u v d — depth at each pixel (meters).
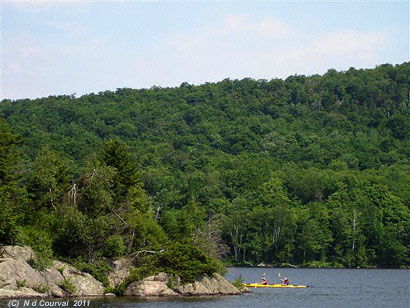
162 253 87.62
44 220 91.00
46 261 80.56
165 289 83.88
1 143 91.94
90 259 88.06
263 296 93.25
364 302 92.69
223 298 85.75
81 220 87.25
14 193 93.00
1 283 74.19
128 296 82.94
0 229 79.75
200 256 89.00
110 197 93.19
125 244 93.50
